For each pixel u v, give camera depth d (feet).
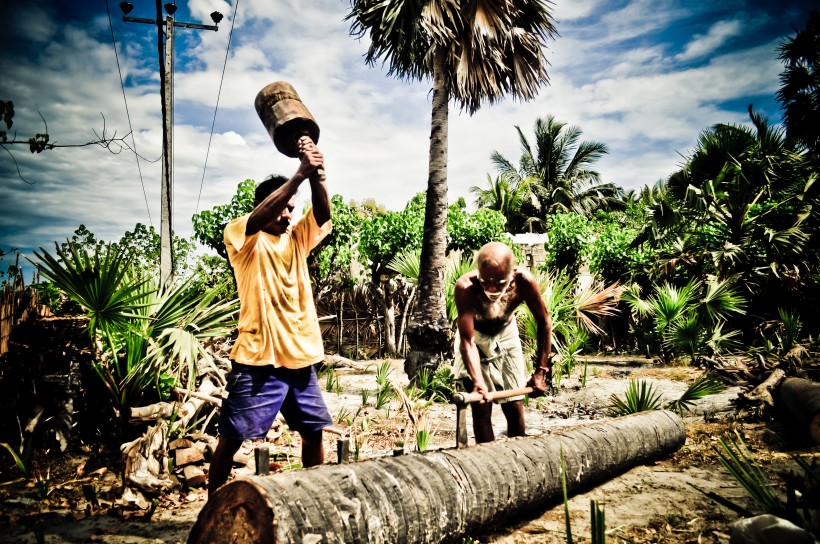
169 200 29.45
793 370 18.06
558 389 24.76
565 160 105.70
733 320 36.73
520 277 11.24
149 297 15.35
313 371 8.91
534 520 9.48
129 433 14.07
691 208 40.29
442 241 26.89
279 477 6.78
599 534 5.69
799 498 7.44
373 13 28.76
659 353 37.70
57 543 8.75
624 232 48.83
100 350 15.08
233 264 8.71
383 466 7.82
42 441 13.51
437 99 28.07
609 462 11.10
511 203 97.30
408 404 14.51
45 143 12.87
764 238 35.83
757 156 40.19
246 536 6.39
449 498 7.93
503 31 28.17
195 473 11.64
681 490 10.80
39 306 16.78
